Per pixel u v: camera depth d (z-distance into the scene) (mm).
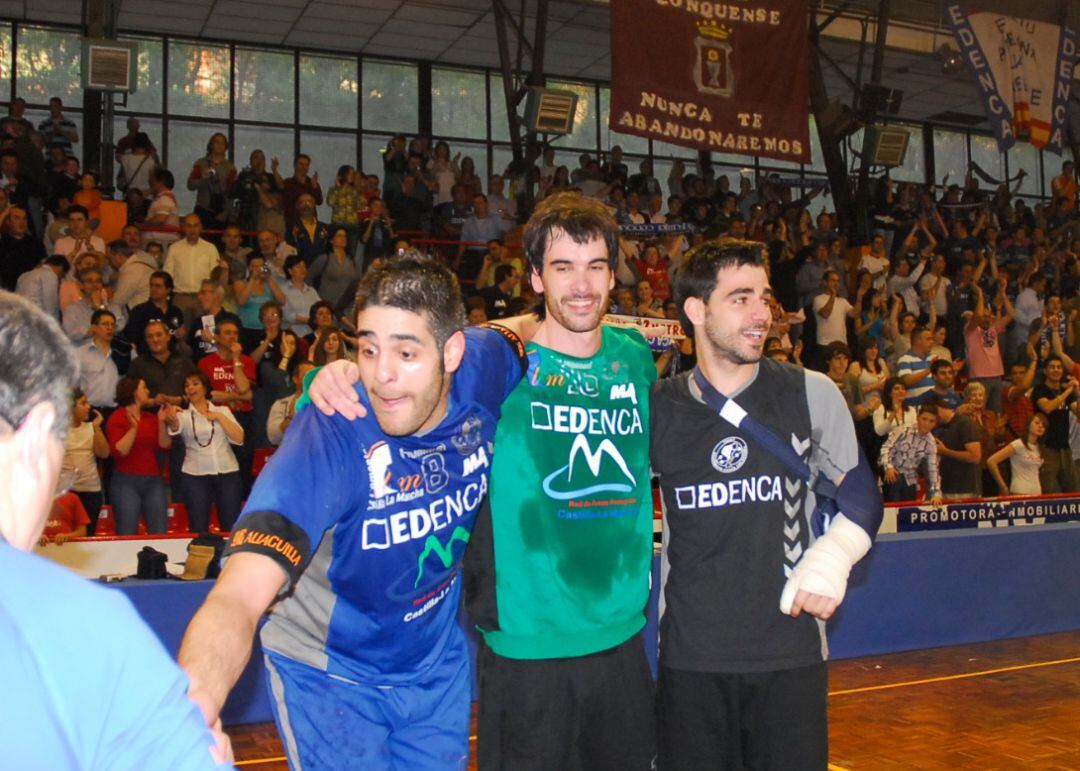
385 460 2154
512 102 13305
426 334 2035
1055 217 16625
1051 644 7168
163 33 14445
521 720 2568
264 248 9930
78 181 11086
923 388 9797
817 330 11305
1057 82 13664
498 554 2586
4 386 1029
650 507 2760
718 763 2727
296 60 15156
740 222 13273
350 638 2254
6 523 1046
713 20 11609
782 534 2729
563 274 2598
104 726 987
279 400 7305
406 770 2391
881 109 13992
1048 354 12039
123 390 6938
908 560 7000
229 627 1627
